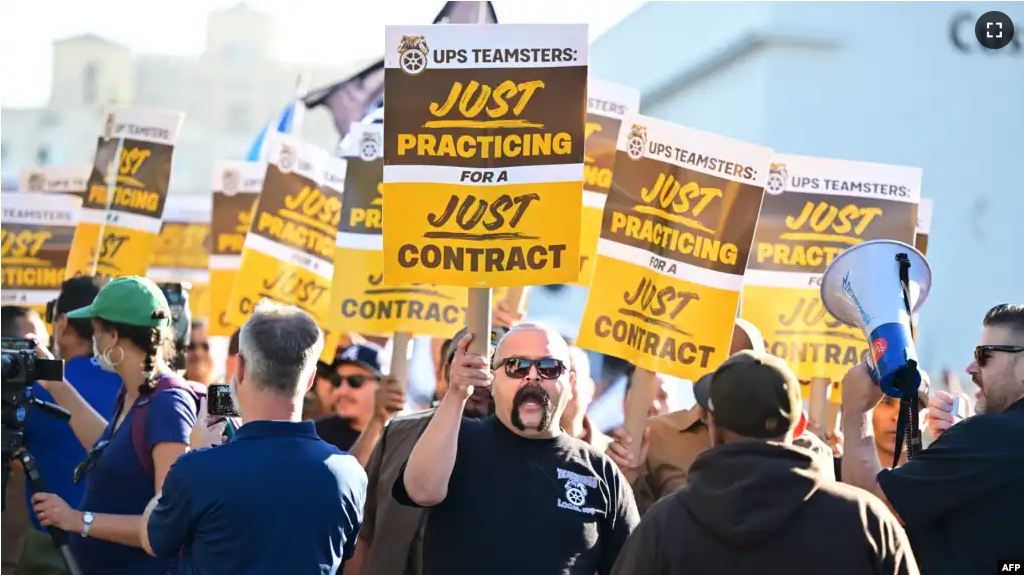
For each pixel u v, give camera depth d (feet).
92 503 51.75
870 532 39.68
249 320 44.01
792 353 68.95
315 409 76.84
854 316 50.57
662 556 40.22
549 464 47.24
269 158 81.15
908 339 48.06
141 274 84.79
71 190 100.48
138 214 85.25
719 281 60.85
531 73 50.57
